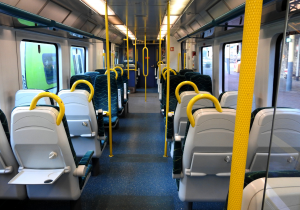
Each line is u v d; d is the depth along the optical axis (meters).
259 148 1.75
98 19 5.59
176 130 3.00
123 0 3.58
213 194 1.99
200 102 2.79
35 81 5.51
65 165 1.86
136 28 7.55
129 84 11.50
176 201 2.58
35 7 3.43
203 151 1.75
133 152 4.03
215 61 6.17
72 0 3.64
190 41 8.23
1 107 3.24
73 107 2.76
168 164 3.55
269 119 1.67
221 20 3.48
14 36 3.51
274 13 2.82
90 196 2.67
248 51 0.71
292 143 0.92
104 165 3.52
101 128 3.05
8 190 2.00
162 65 8.81
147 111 7.25
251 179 0.98
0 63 3.20
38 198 2.03
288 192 0.79
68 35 5.13
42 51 5.33
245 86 0.73
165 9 4.35
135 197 2.65
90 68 7.62
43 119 1.67
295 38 1.15
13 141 1.73
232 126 1.65
